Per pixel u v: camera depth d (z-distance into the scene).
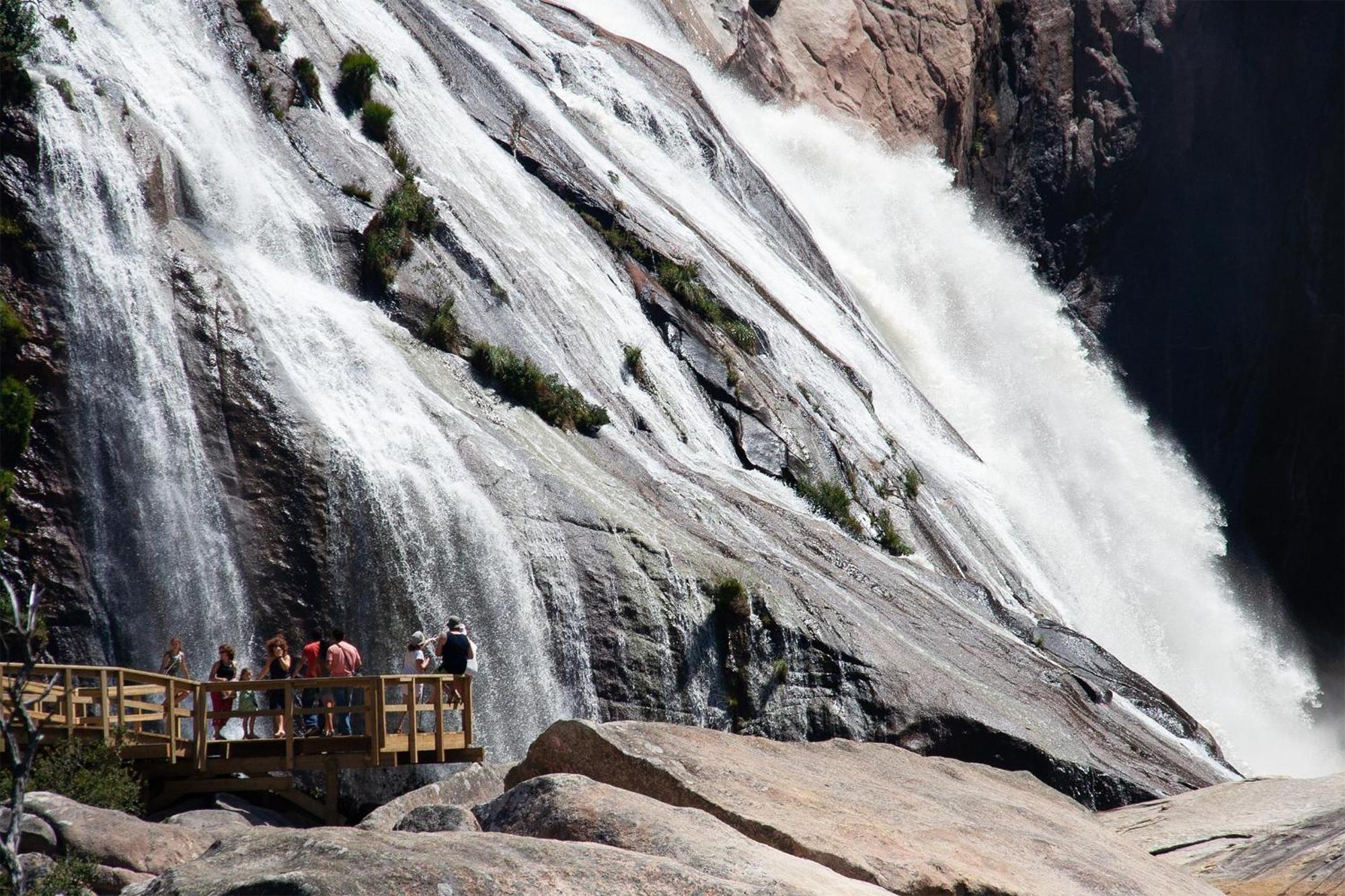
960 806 60.09
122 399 83.56
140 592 79.19
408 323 105.25
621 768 53.75
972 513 157.50
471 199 123.56
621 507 99.31
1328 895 66.25
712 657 94.31
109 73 98.62
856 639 102.25
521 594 89.31
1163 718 124.62
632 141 170.50
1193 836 77.56
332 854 36.06
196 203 98.56
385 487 87.12
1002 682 109.56
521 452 98.50
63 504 78.69
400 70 132.50
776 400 135.38
